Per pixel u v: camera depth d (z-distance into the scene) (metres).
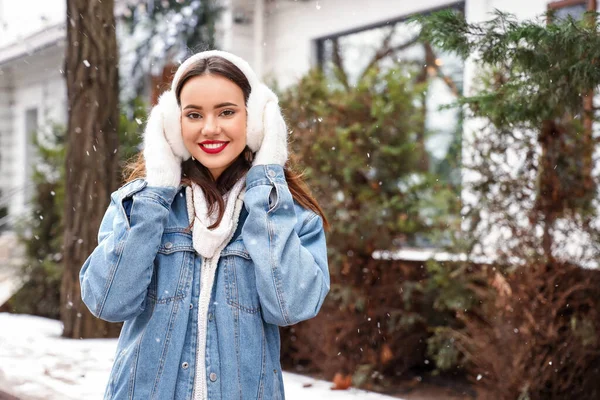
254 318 1.67
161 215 1.63
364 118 4.84
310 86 5.13
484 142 4.05
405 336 4.70
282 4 8.04
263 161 1.76
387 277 4.64
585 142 3.82
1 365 3.93
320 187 4.70
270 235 1.66
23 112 13.45
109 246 1.61
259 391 1.64
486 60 2.95
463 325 4.50
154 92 2.80
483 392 3.86
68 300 5.21
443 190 4.61
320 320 4.49
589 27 2.66
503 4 5.64
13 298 7.53
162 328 1.63
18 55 12.01
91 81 5.21
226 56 1.74
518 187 3.93
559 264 3.74
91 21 5.18
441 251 4.37
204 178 1.77
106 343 4.94
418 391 4.44
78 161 5.24
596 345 3.67
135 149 6.44
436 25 2.92
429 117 6.25
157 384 1.60
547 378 3.60
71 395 3.26
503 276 3.86
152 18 8.75
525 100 3.05
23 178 13.36
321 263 1.75
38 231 7.68
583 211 3.78
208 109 1.70
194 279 1.68
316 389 4.13
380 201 4.75
